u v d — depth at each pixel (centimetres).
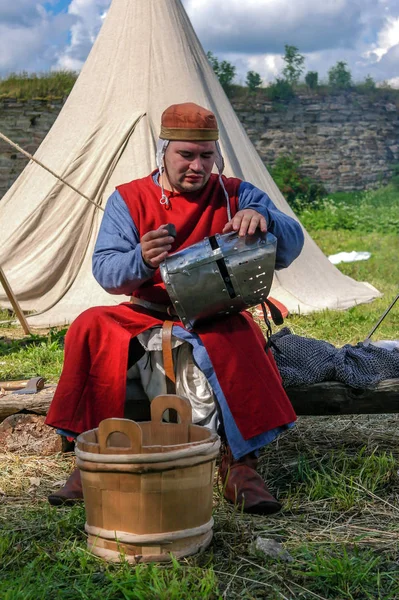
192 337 294
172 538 240
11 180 1625
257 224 283
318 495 292
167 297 305
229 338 290
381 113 1992
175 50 766
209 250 283
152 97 747
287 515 278
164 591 215
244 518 274
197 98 755
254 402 284
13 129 1620
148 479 237
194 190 309
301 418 391
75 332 294
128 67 758
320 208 1786
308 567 236
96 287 726
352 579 227
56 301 727
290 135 1931
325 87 1964
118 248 304
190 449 239
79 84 780
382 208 1759
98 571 236
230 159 754
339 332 648
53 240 738
